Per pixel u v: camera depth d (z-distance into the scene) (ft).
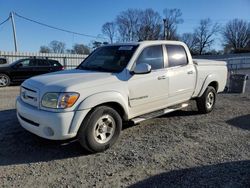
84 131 15.15
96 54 20.56
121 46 19.57
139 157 15.46
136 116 18.51
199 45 274.36
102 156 15.57
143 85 18.15
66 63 88.58
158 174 13.55
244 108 28.09
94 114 15.34
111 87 16.33
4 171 13.76
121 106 16.87
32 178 13.14
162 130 20.22
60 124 14.40
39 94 15.28
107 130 16.21
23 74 52.80
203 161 15.02
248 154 16.03
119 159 15.21
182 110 26.25
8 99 33.37
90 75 16.76
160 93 19.49
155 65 19.47
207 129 20.63
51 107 14.73
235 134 19.57
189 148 16.84
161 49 20.20
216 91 26.32
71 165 14.47
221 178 13.14
